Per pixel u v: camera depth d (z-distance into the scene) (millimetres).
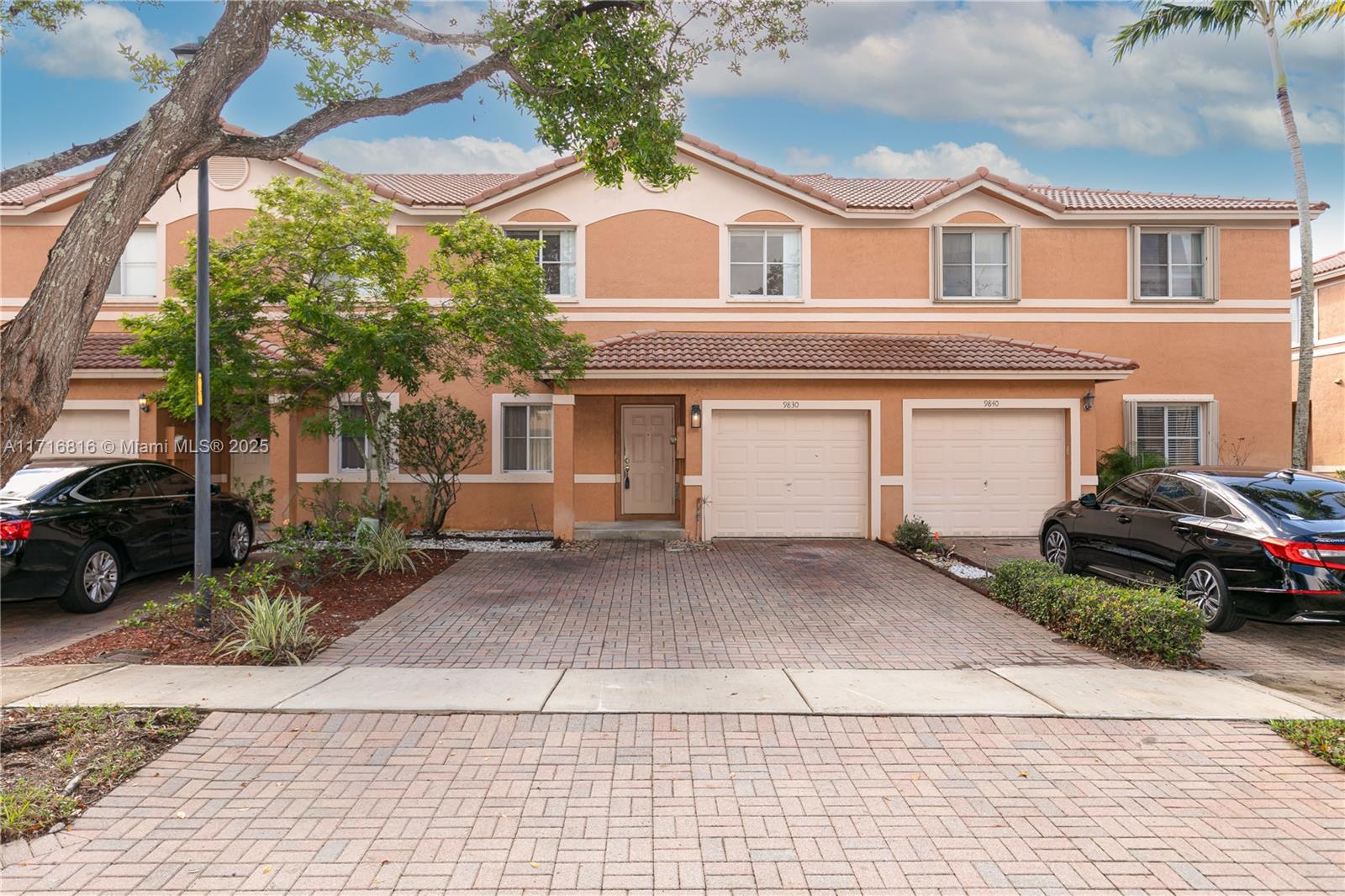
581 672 6602
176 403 11359
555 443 14055
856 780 4656
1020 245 16016
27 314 4887
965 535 14453
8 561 7930
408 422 14117
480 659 7055
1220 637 7992
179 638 7543
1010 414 14500
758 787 4566
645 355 14156
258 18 5695
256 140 6289
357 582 10398
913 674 6574
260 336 11766
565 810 4293
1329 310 22016
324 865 3766
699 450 14102
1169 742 5195
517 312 11305
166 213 15805
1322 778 4711
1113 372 13891
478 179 19688
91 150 5703
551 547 13531
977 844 3963
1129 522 9289
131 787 4539
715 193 15961
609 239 15938
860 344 15062
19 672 6473
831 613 8898
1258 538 7582
